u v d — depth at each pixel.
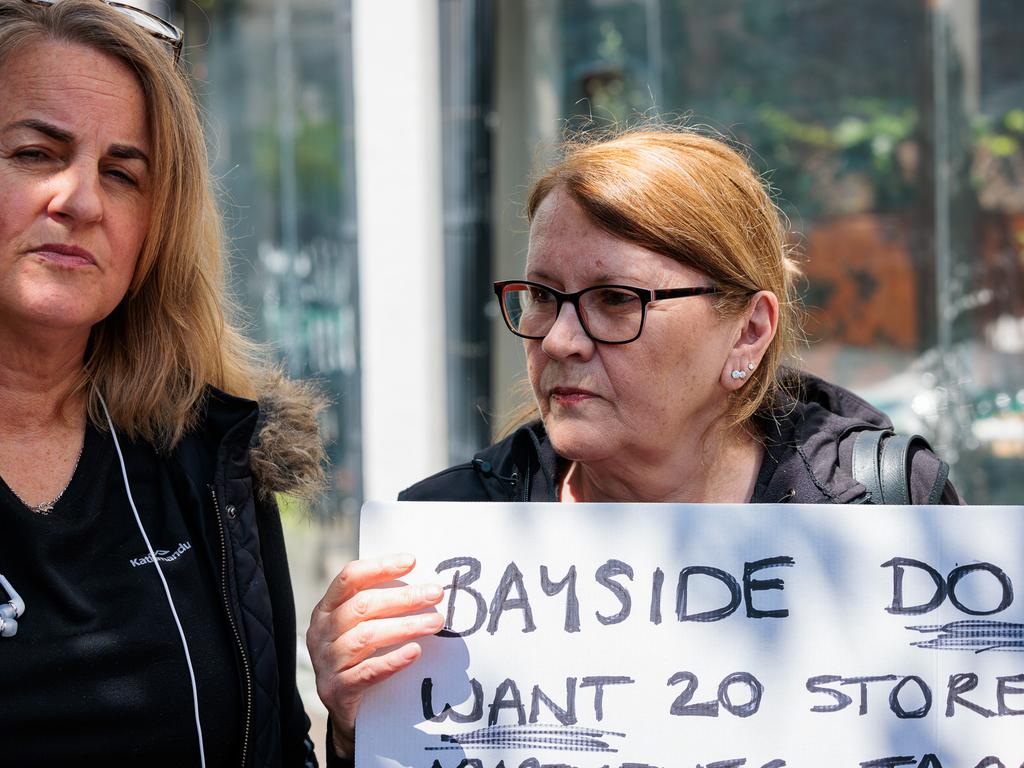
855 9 4.02
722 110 4.27
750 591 1.68
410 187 4.61
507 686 1.69
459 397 4.55
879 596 1.67
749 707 1.66
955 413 3.97
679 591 1.69
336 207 5.35
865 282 4.10
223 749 1.70
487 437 4.56
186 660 1.67
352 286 4.90
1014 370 3.87
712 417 1.80
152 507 1.76
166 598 1.69
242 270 5.86
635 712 1.67
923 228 3.99
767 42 4.18
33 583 1.61
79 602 1.61
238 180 5.89
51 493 1.69
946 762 1.64
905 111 3.99
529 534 1.72
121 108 1.67
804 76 4.13
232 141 5.92
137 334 1.82
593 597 1.70
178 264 1.83
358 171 4.80
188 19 5.81
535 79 4.58
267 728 1.74
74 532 1.65
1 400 1.69
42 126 1.60
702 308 1.69
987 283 3.90
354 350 4.92
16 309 1.61
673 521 1.70
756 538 1.69
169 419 1.81
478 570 1.72
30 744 1.56
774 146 4.20
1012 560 1.66
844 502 1.76
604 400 1.70
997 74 3.84
